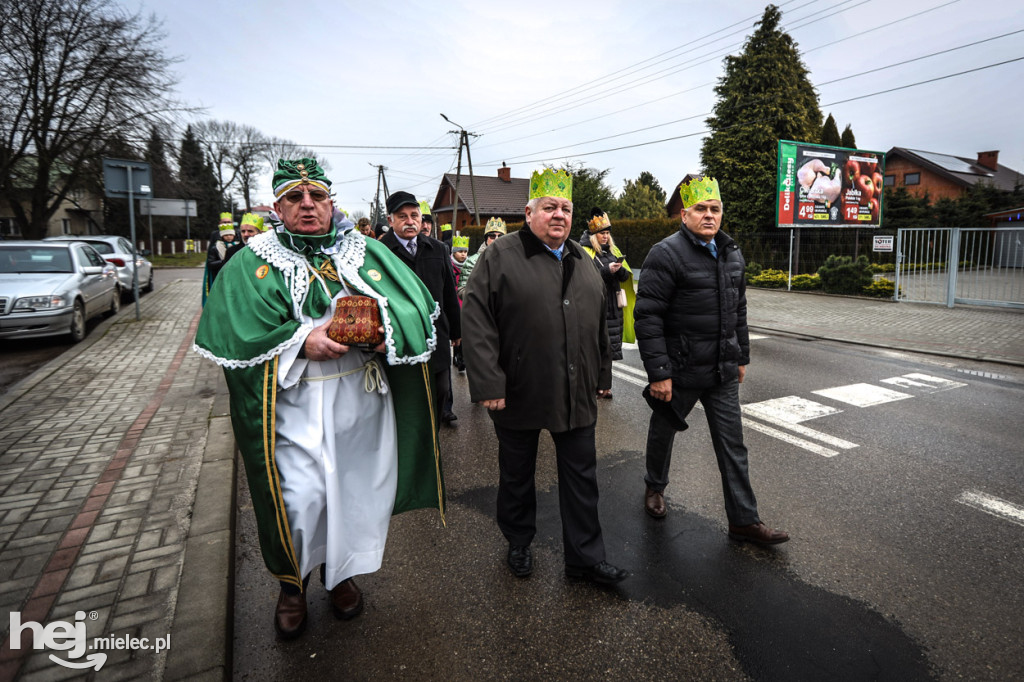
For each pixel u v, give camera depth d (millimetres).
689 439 4723
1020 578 2789
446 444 4699
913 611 2551
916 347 8414
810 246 17859
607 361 2881
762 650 2322
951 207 26172
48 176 23016
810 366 7422
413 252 4262
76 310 8719
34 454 3984
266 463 2113
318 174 2205
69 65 21594
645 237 21188
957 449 4445
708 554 3025
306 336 2094
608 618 2525
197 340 2092
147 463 3836
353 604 2537
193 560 2703
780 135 22266
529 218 2664
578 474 2730
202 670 2045
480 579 2828
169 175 25297
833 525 3309
